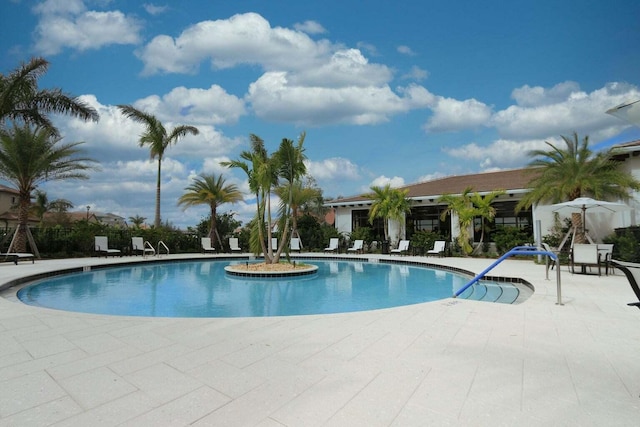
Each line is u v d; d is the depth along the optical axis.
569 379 2.94
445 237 18.66
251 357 3.48
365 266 15.39
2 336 4.18
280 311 7.19
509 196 18.12
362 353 3.59
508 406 2.49
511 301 7.18
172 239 20.62
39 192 30.83
